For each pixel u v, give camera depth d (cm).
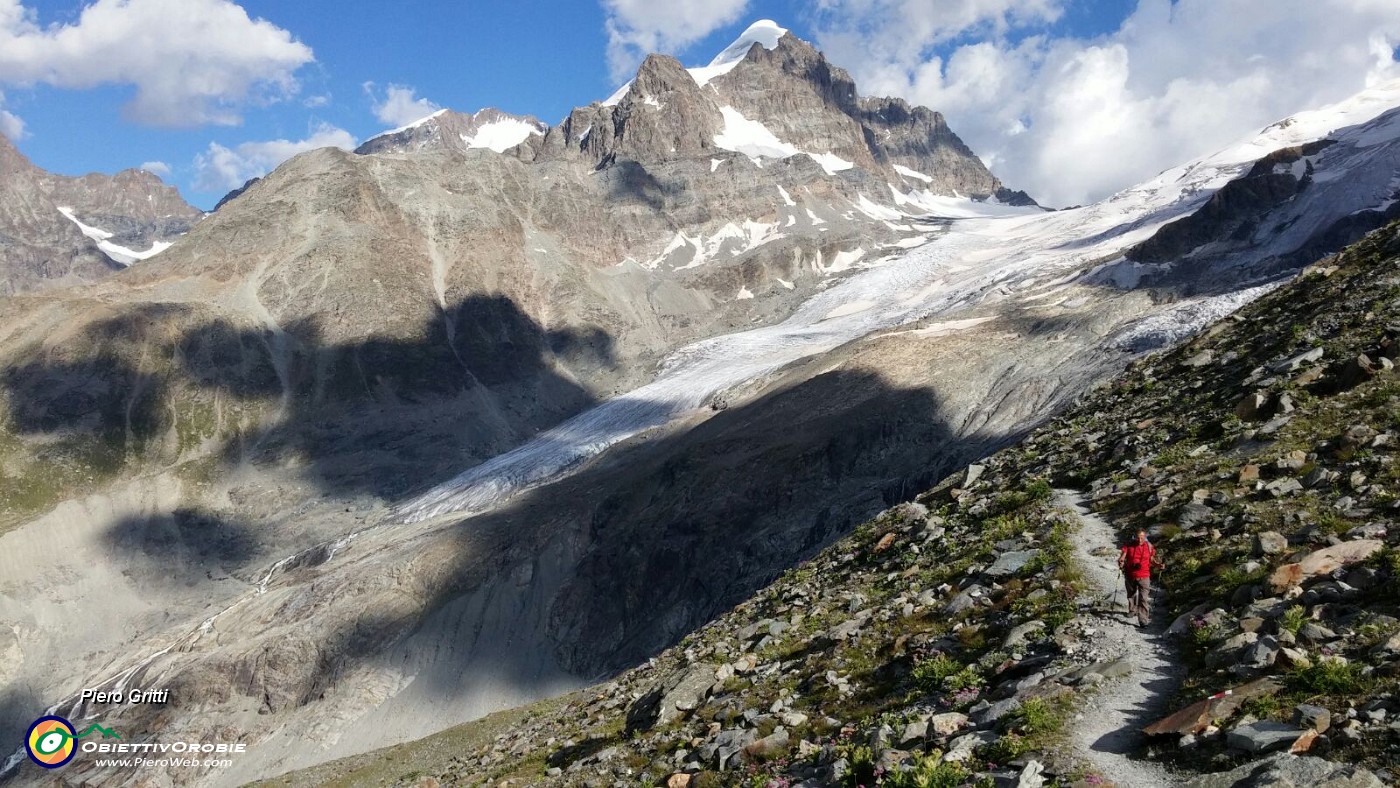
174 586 18288
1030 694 1603
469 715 12438
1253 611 1642
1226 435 2773
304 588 15500
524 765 2958
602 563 14375
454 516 18338
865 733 1747
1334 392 2670
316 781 6869
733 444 16150
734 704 2338
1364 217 16638
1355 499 1981
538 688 12850
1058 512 2772
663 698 2645
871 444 14838
